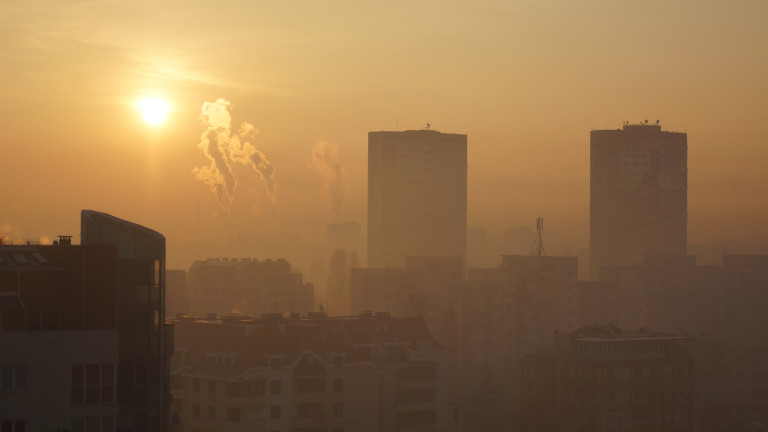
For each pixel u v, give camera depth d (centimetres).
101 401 7506
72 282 7569
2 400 7206
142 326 8131
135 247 8188
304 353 16775
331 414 16925
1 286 7356
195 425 16412
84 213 8200
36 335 7312
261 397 16138
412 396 18062
